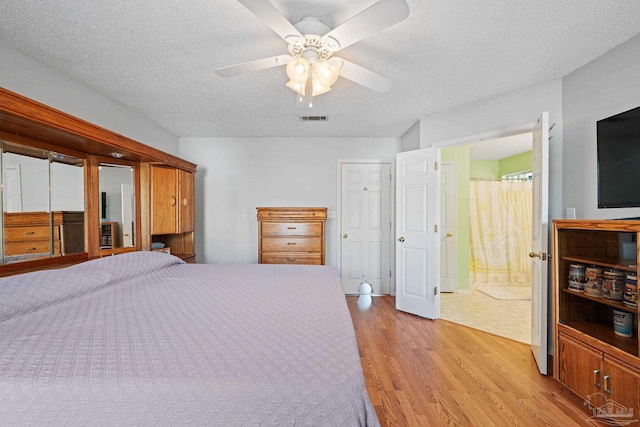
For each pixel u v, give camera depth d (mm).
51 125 1819
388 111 3260
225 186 4371
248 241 4367
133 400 758
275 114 3350
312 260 3916
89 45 1946
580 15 1671
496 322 3287
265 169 4375
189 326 1162
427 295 3398
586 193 2248
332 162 4391
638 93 1896
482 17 1680
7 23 1708
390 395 1945
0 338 1016
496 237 5027
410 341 2783
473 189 5051
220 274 2189
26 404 756
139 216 3059
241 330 1131
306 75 1705
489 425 1673
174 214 3336
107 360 879
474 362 2389
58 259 2320
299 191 4391
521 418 1731
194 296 1587
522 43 1951
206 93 2742
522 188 5023
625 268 1690
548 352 2420
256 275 2172
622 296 1743
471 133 3025
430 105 3078
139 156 2777
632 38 1917
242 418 741
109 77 2410
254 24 1737
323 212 3926
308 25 1616
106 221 2770
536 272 2371
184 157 4344
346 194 4430
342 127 3881
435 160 3297
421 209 3451
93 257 2633
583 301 2035
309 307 1429
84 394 761
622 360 1599
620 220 1640
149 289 1710
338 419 759
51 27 1750
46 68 2211
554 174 2506
